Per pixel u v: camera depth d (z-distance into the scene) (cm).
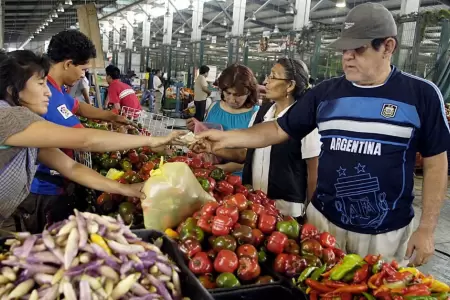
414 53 770
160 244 138
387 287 133
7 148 169
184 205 181
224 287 146
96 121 392
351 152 196
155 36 3141
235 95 307
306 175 268
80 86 655
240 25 1622
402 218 199
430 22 743
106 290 106
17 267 108
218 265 153
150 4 2466
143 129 363
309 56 1204
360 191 198
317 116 212
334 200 207
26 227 244
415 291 130
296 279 155
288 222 175
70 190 246
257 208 181
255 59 1805
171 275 121
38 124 167
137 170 301
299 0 1356
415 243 187
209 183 209
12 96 175
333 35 1146
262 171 263
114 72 613
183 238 167
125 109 475
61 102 235
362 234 202
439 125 185
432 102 184
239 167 302
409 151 191
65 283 103
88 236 114
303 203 267
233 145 225
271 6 1791
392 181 192
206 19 2414
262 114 285
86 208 255
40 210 240
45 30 3741
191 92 1535
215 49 2323
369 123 192
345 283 141
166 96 1539
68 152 258
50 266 109
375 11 180
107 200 215
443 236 489
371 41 180
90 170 203
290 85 259
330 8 1588
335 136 201
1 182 172
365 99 193
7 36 4125
